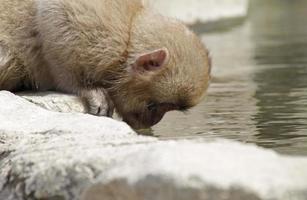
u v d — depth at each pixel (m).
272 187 6.11
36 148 8.73
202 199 6.10
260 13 43.53
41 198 7.82
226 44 27.38
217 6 36.59
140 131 12.75
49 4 12.68
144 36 12.71
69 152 8.19
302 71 19.17
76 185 7.64
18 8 12.84
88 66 12.71
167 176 6.24
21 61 12.88
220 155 6.52
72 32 12.64
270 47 25.80
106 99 12.73
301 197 6.12
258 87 16.67
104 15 12.71
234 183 6.07
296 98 14.95
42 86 13.13
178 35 12.70
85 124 9.84
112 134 9.27
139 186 6.38
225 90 16.42
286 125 12.29
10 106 10.78
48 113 10.53
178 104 12.83
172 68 12.57
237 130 12.04
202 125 12.62
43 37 12.77
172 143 7.44
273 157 6.61
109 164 7.57
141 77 12.66
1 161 8.91
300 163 6.52
